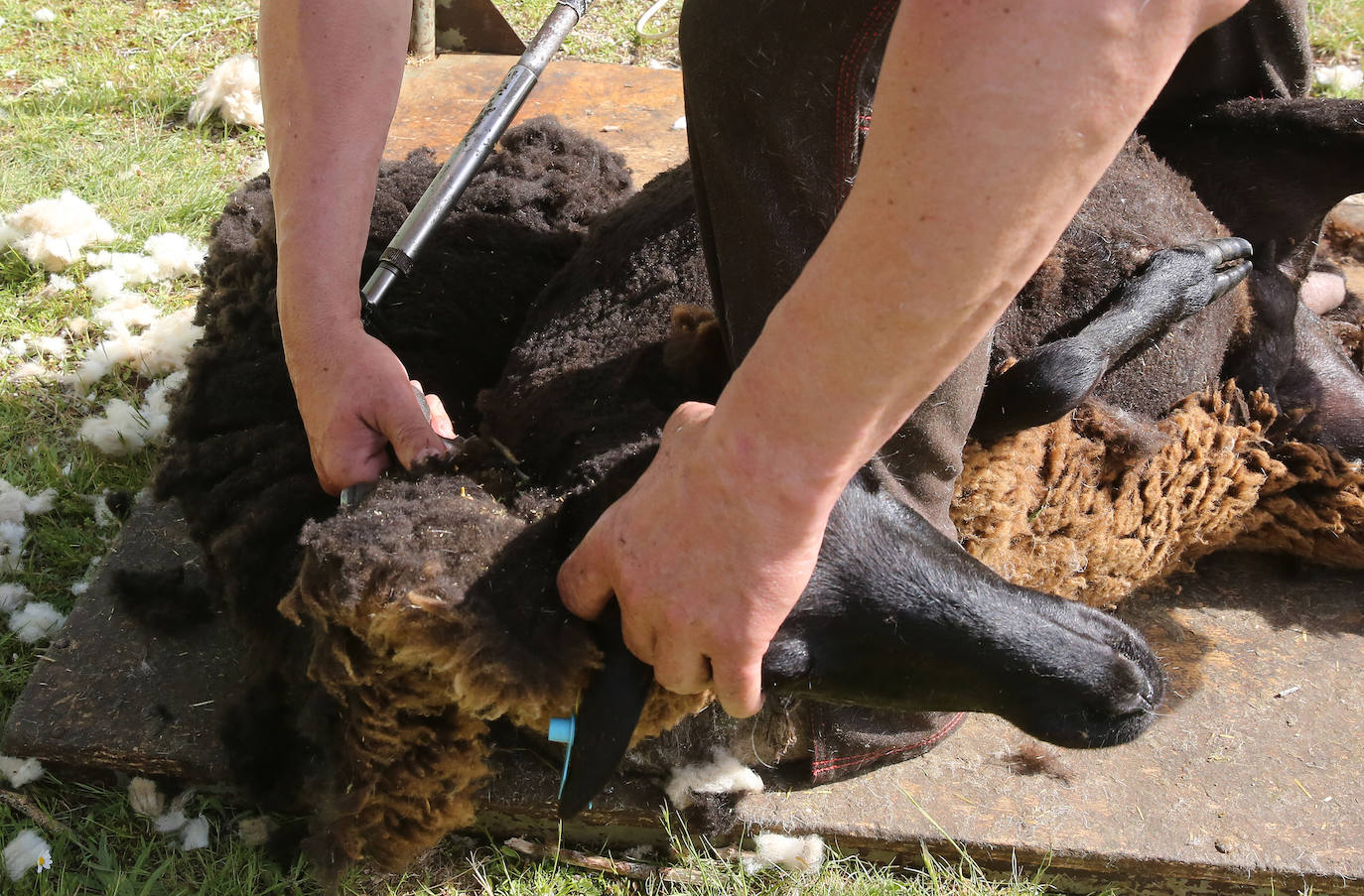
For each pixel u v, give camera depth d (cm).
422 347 231
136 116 397
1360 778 217
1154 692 190
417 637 150
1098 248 228
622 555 141
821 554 174
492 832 214
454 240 245
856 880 207
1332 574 259
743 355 180
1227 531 248
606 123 377
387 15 183
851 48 156
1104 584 234
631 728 158
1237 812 211
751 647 138
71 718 217
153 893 203
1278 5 235
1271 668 238
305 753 204
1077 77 101
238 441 214
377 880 205
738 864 209
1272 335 253
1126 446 223
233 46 439
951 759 220
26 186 360
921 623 174
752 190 171
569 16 241
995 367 219
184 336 307
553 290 233
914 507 188
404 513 158
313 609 154
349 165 180
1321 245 327
